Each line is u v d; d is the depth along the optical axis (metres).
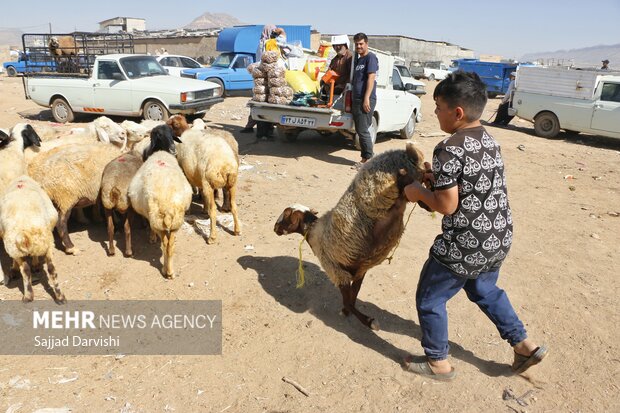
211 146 6.00
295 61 11.06
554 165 11.55
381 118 11.62
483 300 3.77
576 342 4.42
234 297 5.07
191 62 24.48
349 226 3.98
